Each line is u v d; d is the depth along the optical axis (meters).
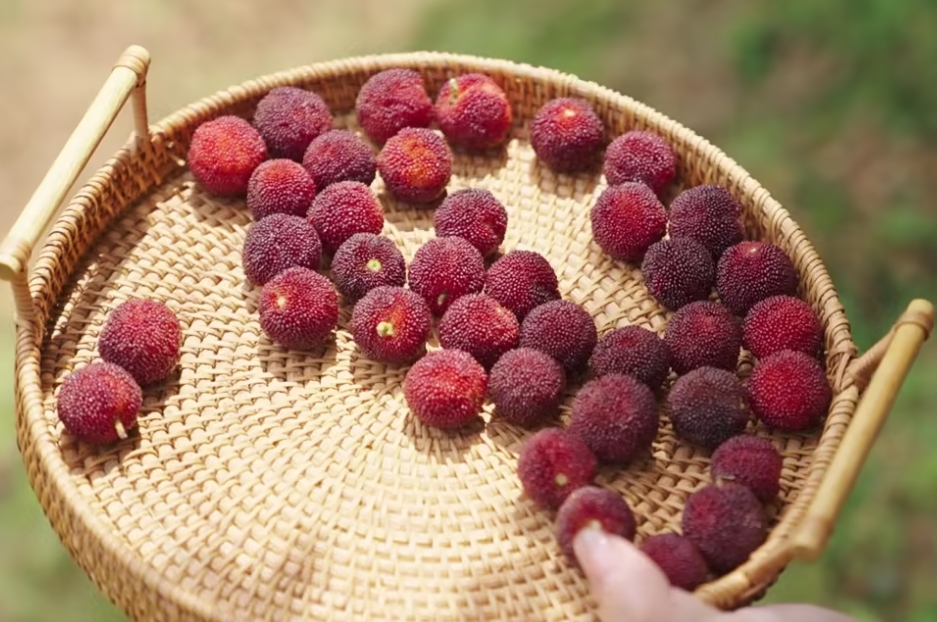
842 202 0.71
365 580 0.47
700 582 0.46
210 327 0.54
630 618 0.43
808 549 0.43
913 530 0.64
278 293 0.53
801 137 0.74
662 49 0.78
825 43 0.77
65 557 0.59
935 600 0.62
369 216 0.57
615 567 0.44
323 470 0.50
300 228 0.55
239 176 0.57
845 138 0.73
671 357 0.53
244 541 0.48
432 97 0.62
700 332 0.52
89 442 0.50
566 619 0.47
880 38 0.76
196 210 0.58
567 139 0.58
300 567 0.48
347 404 0.52
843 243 0.70
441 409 0.51
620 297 0.56
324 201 0.56
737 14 0.78
